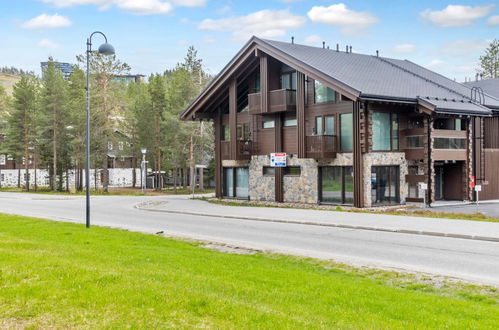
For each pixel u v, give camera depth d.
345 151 26.34
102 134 51.66
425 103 25.36
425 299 7.97
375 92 24.61
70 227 17.91
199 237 15.99
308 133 28.14
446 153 27.12
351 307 7.41
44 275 8.66
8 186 73.94
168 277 8.93
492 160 30.23
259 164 31.83
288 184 29.75
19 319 6.61
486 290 9.00
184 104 52.50
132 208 29.47
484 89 35.59
